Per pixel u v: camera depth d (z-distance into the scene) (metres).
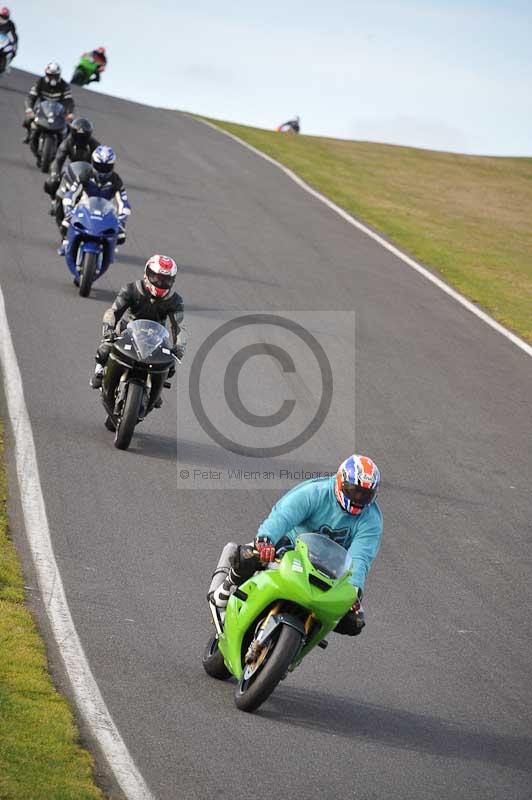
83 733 23.55
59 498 37.31
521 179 154.50
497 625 34.66
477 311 77.50
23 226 76.50
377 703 28.31
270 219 96.00
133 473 41.03
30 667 25.73
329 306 71.81
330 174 128.00
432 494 45.09
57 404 46.69
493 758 26.52
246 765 23.59
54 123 93.25
